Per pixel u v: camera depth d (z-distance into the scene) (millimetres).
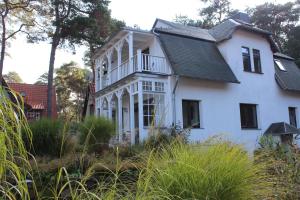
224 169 2961
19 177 1804
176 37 16781
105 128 9422
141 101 14562
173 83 15453
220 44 18359
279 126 17281
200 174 2902
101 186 2607
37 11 25484
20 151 1833
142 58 15156
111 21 27406
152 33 16234
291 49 34375
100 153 7648
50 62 25562
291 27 38219
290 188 3666
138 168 3229
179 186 2873
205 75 15852
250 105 18766
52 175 4645
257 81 19047
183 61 15680
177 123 15070
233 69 17953
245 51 19078
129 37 15797
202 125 16141
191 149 3352
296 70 22453
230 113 17328
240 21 20109
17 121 1758
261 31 19500
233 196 2951
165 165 3088
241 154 3258
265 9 39219
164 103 15234
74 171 4777
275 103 19844
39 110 30797
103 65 21266
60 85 49250
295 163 4074
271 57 20344
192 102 16297
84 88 48312
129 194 2594
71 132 8633
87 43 26781
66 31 25250
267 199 3281
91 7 25812
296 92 21422
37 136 8055
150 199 2574
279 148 4715
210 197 2838
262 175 3293
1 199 1974
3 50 25922
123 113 19188
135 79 15062
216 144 3355
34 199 3115
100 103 19844
